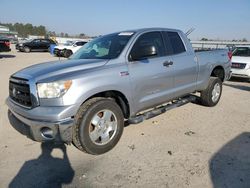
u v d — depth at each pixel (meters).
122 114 4.17
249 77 10.68
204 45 27.22
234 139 4.48
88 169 3.52
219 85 6.52
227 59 6.77
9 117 4.15
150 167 3.55
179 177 3.30
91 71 3.80
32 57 23.08
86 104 3.74
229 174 3.37
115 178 3.30
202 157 3.82
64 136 3.49
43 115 3.43
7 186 3.16
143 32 4.70
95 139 3.83
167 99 5.06
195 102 6.86
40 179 3.30
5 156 3.90
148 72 4.49
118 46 4.44
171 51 5.13
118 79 4.02
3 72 12.77
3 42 21.39
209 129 4.97
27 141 4.42
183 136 4.62
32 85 3.57
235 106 6.68
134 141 4.40
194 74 5.63
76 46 24.80
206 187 3.10
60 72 3.74
